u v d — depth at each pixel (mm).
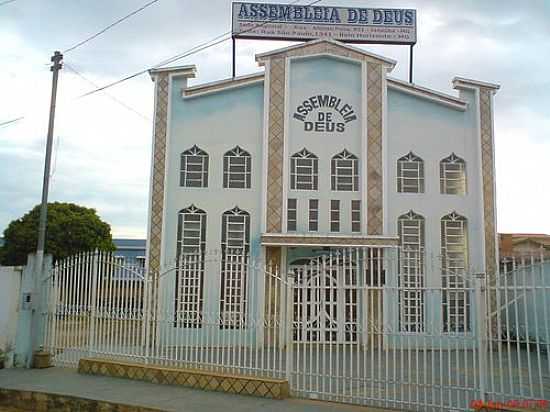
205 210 20453
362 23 22234
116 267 13438
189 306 13484
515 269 9008
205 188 20547
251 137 20844
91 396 10750
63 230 34594
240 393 10906
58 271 14352
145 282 12938
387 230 20266
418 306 13211
